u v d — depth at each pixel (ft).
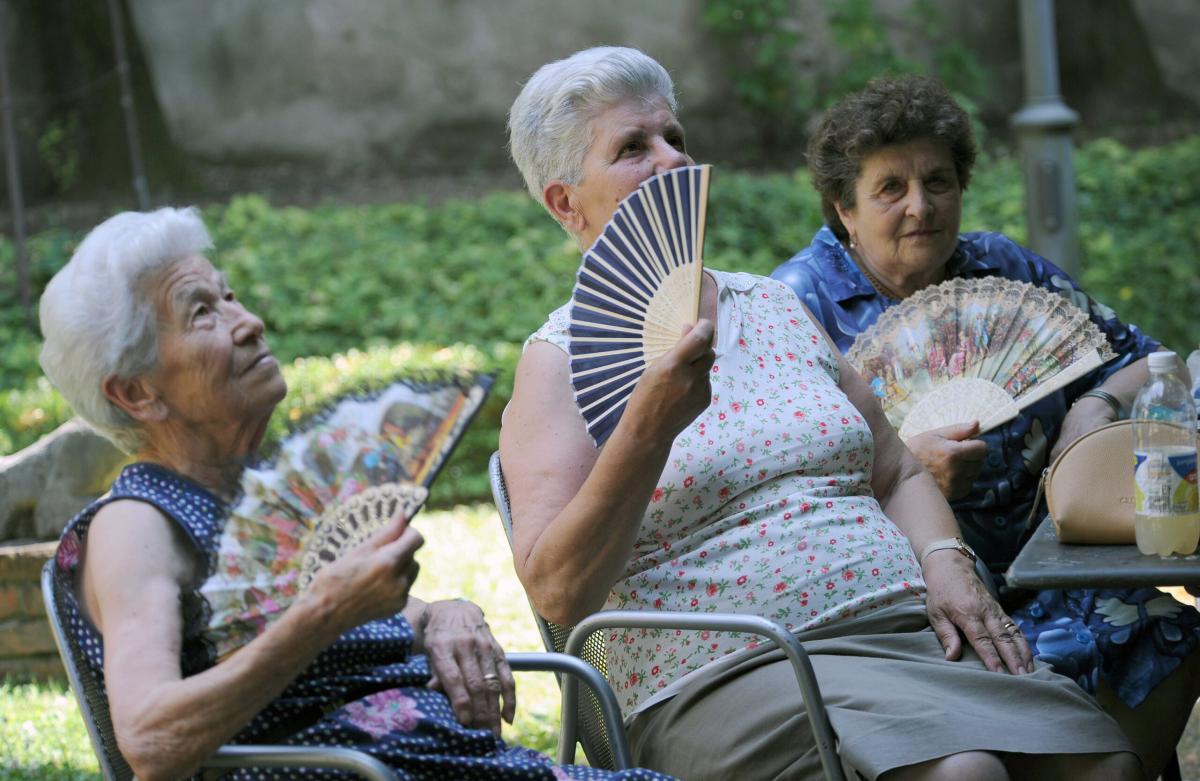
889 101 23.13
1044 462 23.09
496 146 94.38
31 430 50.78
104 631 14.42
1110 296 70.95
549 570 16.94
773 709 16.90
